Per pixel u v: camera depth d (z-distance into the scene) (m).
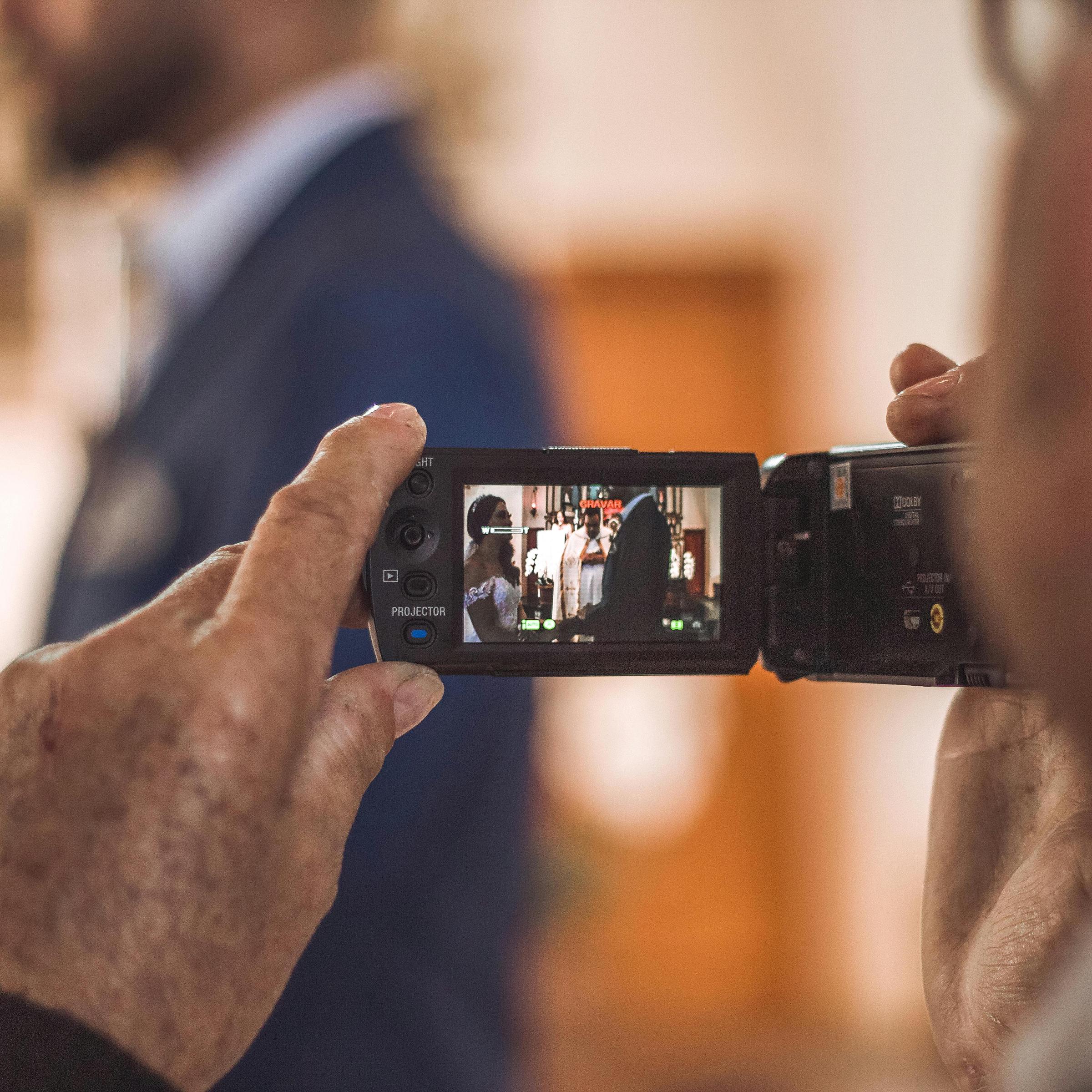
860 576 0.74
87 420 1.60
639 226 4.27
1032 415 0.25
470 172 1.67
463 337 1.03
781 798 4.18
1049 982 0.58
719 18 4.16
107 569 1.08
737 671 0.78
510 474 0.76
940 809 0.70
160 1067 0.46
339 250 1.05
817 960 4.12
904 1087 3.54
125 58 1.28
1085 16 0.25
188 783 0.47
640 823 4.19
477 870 0.98
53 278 3.48
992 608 0.27
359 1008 0.92
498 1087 0.99
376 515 0.55
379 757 0.57
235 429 1.03
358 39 1.30
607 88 4.19
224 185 1.21
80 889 0.46
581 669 0.77
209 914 0.47
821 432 4.21
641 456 0.77
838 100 4.09
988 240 0.27
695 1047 3.88
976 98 3.49
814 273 4.23
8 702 0.50
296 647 0.50
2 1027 0.44
